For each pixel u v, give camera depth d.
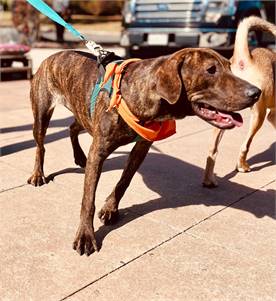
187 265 0.85
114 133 0.87
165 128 0.90
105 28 7.02
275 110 1.32
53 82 1.08
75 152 1.27
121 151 1.45
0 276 0.79
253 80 1.19
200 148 1.50
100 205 1.07
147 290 0.77
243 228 1.00
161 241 0.93
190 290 0.78
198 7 2.57
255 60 1.20
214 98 0.79
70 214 1.02
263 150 1.52
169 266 0.84
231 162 1.40
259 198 1.15
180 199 1.13
